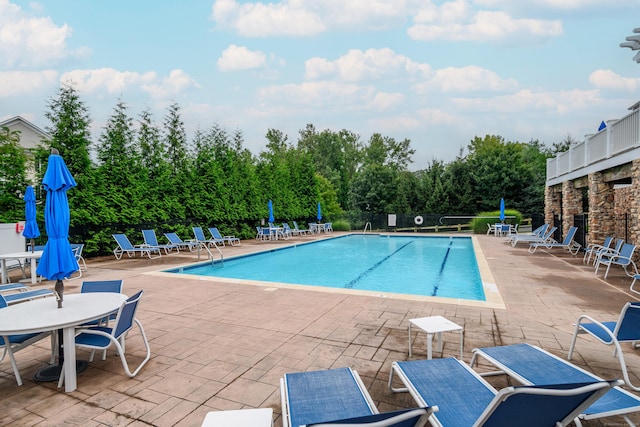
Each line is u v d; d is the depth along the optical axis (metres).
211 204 17.31
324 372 2.80
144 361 3.80
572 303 5.95
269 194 21.91
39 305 3.78
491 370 3.55
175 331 4.79
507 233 21.27
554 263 10.32
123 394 3.21
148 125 15.15
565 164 14.71
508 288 7.09
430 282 9.66
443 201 31.84
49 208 3.63
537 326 4.80
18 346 3.47
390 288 8.96
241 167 19.94
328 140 55.78
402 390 3.14
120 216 13.21
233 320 5.22
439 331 3.40
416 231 26.69
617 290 6.90
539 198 30.39
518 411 1.84
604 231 10.98
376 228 27.34
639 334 3.25
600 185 11.03
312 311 5.62
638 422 2.72
